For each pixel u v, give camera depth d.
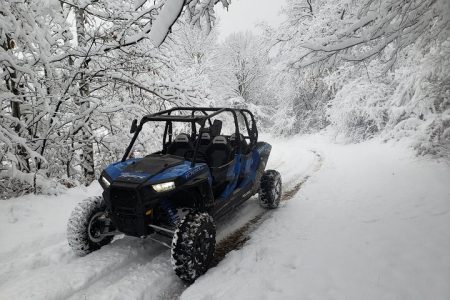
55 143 7.24
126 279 3.61
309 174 9.27
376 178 8.00
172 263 3.51
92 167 8.55
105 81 7.80
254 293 3.29
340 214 5.59
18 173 5.62
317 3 18.50
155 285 3.58
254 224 5.45
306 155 13.05
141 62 7.87
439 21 5.61
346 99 15.37
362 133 16.23
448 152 9.36
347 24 5.71
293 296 3.21
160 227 3.76
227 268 3.85
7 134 5.32
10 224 4.79
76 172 8.29
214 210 4.49
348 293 3.23
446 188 6.40
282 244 4.45
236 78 27.75
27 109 6.79
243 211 6.07
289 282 3.46
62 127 7.25
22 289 3.30
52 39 6.33
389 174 8.27
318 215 5.63
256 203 6.54
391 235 4.50
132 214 3.70
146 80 7.94
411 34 5.45
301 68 5.90
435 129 9.69
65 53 6.98
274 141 22.83
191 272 3.53
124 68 7.63
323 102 21.62
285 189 7.70
